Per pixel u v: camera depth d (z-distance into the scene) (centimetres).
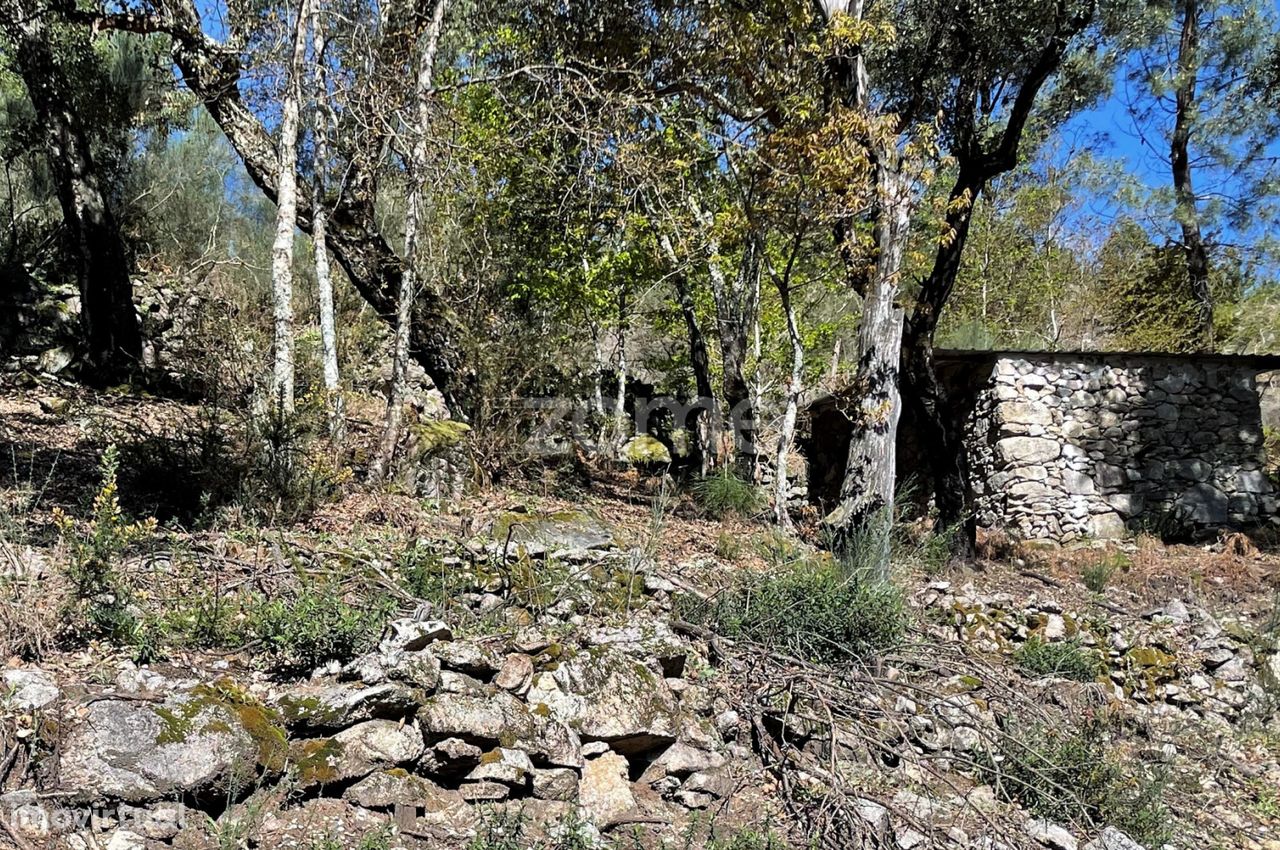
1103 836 486
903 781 505
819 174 929
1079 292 2377
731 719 517
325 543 604
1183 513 1374
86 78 1328
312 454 765
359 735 401
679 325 1850
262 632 460
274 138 1023
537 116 1114
